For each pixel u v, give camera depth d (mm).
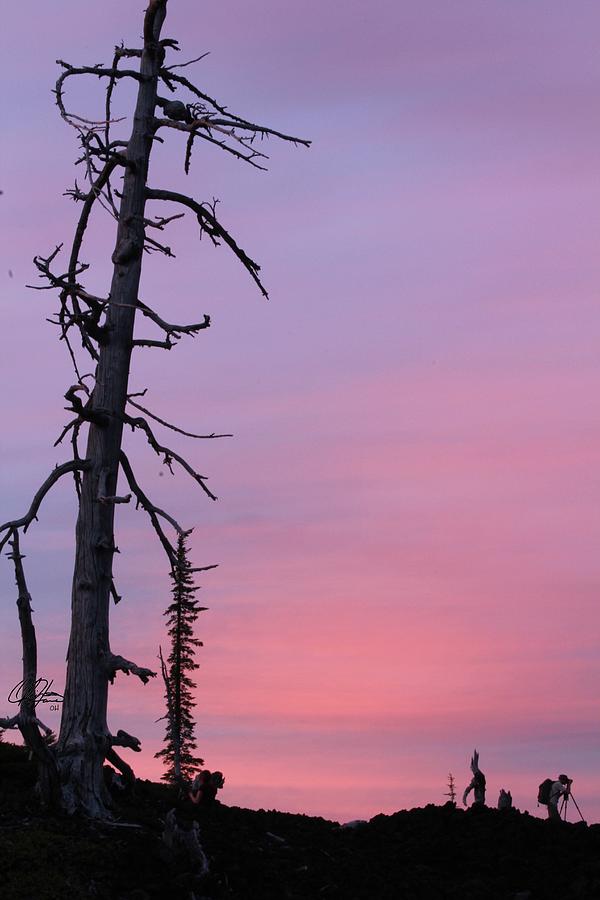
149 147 23203
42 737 19875
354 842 23000
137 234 22859
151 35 23359
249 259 23562
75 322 22000
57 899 16469
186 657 44938
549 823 23938
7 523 20578
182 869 18062
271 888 18422
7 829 18859
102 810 20375
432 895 19250
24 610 20156
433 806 25484
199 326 22266
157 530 22672
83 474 22062
